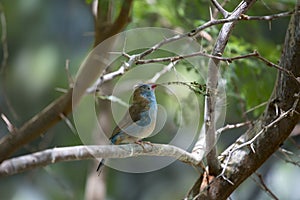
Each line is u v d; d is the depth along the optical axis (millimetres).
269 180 14703
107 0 10250
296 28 7723
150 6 13867
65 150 6734
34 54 18953
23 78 18906
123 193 19812
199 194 7668
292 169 15156
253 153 7949
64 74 18812
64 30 19141
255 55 7074
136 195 19875
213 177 8047
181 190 19766
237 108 11727
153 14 14062
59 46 19062
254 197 14422
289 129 7871
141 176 20031
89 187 14891
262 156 7957
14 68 18859
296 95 7480
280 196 14984
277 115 7727
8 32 18875
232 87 11008
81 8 19281
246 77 11867
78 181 19047
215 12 10969
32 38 19062
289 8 12789
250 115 12930
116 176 19859
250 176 8414
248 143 7398
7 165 6504
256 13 13141
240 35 13641
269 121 7934
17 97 18797
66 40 19109
